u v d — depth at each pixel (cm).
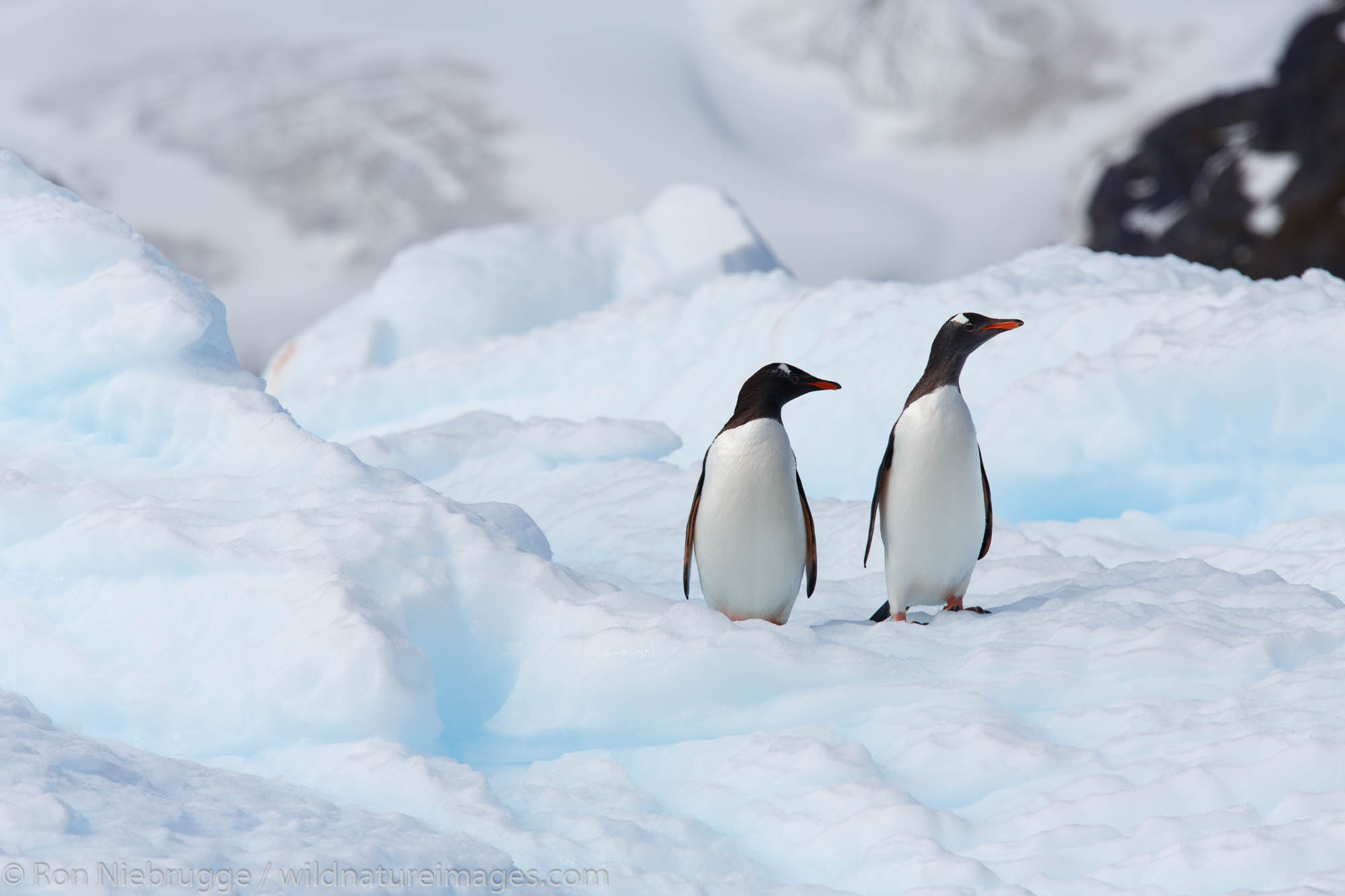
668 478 3177
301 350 7094
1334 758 1054
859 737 1270
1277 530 2572
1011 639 1431
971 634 1484
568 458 3603
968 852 1034
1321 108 10306
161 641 1420
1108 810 1053
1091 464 3147
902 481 1566
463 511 1617
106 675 1396
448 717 1441
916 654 1429
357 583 1380
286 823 1007
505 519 2014
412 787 1132
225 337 2009
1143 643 1341
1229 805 1041
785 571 1558
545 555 2006
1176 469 3070
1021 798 1112
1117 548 2588
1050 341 3547
